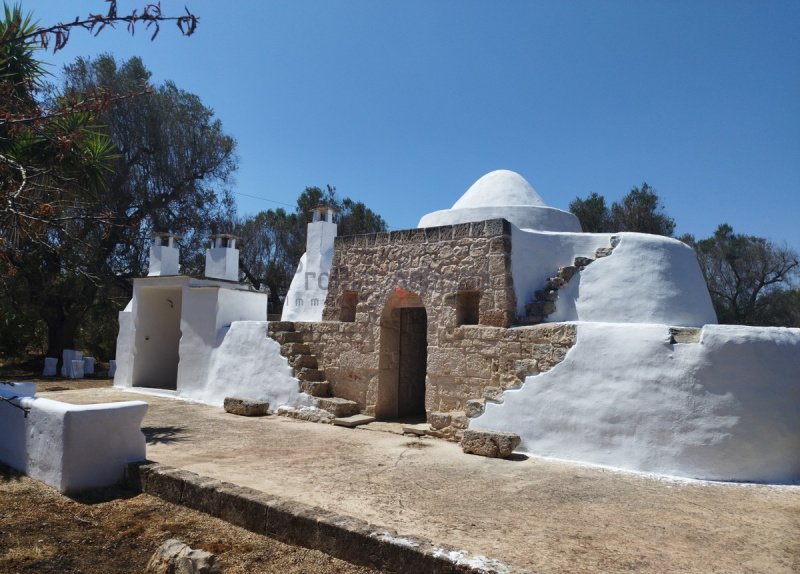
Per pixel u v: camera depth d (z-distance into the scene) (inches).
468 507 221.9
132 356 609.9
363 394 435.8
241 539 188.1
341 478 262.4
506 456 313.0
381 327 433.4
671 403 288.7
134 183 815.1
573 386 317.7
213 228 924.0
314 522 179.8
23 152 241.3
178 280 574.2
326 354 464.1
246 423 415.5
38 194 213.6
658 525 207.6
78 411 236.7
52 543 181.0
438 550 157.0
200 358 542.0
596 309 380.2
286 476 262.8
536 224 439.2
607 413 303.0
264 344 489.1
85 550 177.2
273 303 1085.1
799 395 289.9
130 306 655.1
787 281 992.9
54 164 247.4
